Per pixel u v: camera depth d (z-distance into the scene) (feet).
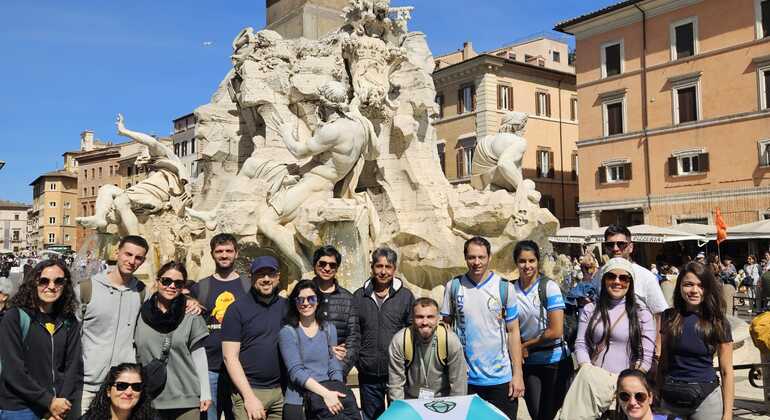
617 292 18.16
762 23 108.68
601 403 16.83
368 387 18.69
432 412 13.76
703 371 17.48
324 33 44.83
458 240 39.14
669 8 120.16
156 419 14.46
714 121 113.91
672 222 119.75
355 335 18.15
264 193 35.09
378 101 38.70
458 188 41.88
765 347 25.11
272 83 38.75
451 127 147.74
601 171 131.23
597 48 132.05
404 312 18.65
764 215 107.65
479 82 140.87
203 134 42.01
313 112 38.55
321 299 17.63
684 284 17.63
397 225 39.63
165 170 39.19
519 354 18.02
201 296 18.95
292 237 32.89
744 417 25.84
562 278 45.39
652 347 18.04
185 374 16.43
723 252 107.76
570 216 155.63
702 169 115.44
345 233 32.58
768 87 107.86
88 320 15.99
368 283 19.13
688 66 117.80
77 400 15.44
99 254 39.47
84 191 239.09
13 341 14.93
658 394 17.94
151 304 16.37
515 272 39.58
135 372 14.01
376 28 40.34
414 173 40.19
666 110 121.19
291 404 16.87
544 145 151.12
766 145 107.76
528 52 171.83
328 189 33.68
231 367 16.78
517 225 38.34
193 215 37.14
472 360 17.87
